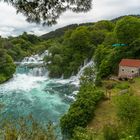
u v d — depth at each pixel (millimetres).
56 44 99875
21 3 9883
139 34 70000
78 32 90812
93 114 39375
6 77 79625
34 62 108750
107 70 65750
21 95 61312
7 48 118000
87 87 47531
